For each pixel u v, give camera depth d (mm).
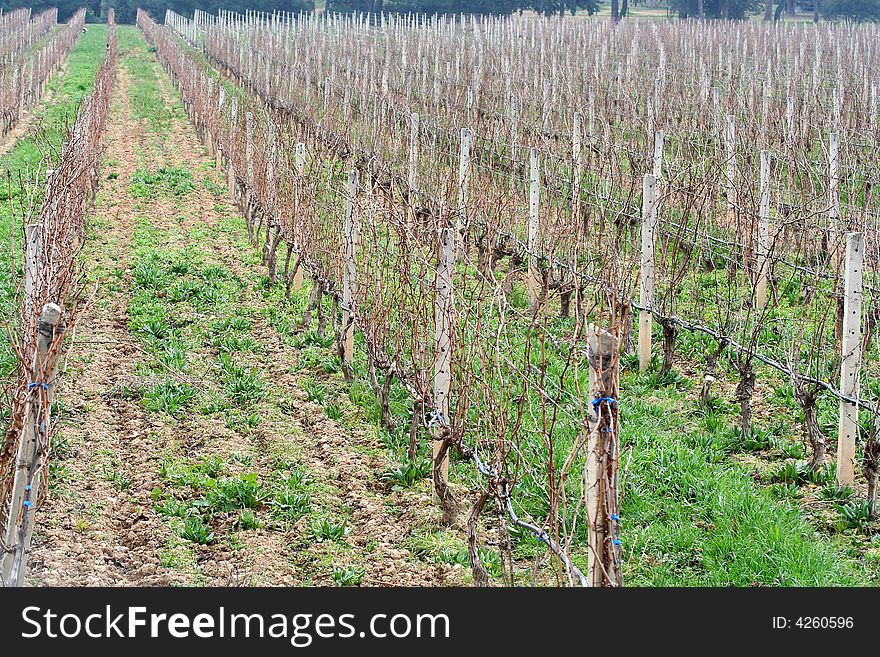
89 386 14789
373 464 12656
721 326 15203
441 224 13430
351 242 15570
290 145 24906
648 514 11273
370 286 15266
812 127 28203
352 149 31266
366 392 14758
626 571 10242
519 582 10055
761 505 11297
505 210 20688
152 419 13789
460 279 18312
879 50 57875
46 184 16609
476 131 27531
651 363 15945
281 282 20625
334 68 47375
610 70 46500
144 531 11008
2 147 37344
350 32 73562
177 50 64375
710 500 11492
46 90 55719
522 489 11625
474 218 18969
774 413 14250
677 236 17188
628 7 155375
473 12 119188
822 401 14250
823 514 11523
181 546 10750
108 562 10461
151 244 23469
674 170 20578
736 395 13891
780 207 20797
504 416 9938
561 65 45406
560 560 8797
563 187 21688
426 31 75875
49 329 9250
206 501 11562
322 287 17234
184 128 42969
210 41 77938
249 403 14469
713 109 28594
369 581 10195
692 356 16406
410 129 26641
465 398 11406
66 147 22531
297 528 11180
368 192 15062
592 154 23328
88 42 98000
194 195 29656
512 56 49562
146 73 67500
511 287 17828
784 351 14742
